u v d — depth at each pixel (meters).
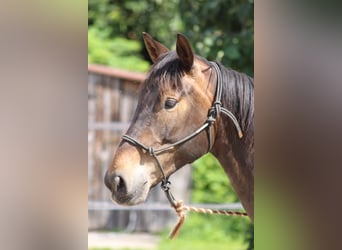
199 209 6.46
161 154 6.07
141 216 17.03
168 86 6.09
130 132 6.11
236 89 6.25
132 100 16.88
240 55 10.27
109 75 16.84
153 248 15.02
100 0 23.02
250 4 10.15
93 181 16.89
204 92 6.16
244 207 6.45
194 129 6.12
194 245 15.71
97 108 16.89
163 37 22.59
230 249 15.10
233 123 6.25
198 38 10.90
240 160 6.31
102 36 22.39
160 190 16.97
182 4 11.25
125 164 6.01
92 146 16.88
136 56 22.66
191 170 17.17
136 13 23.02
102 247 14.88
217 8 10.62
